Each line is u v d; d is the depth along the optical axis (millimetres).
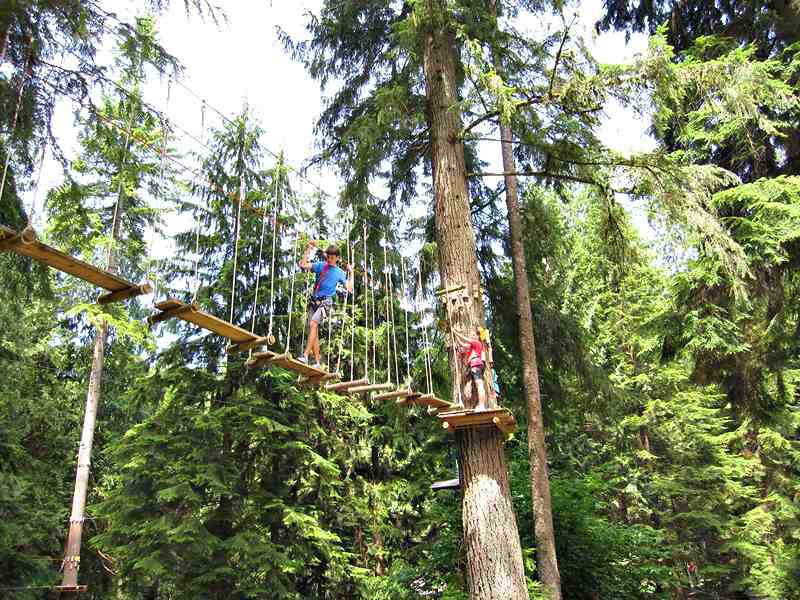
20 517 12539
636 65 7906
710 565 19734
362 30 11336
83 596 15086
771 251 9711
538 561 9961
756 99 9445
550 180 11531
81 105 6742
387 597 12539
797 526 19172
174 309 5539
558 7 8438
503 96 7863
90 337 18312
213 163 15492
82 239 13297
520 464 12719
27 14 6535
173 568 12336
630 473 20859
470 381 8359
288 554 13508
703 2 13055
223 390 14430
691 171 8867
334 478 14609
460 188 9508
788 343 11797
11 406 14422
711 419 21250
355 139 10695
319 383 7418
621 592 11195
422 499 16625
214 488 12391
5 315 14000
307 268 8047
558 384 12898
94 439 18031
